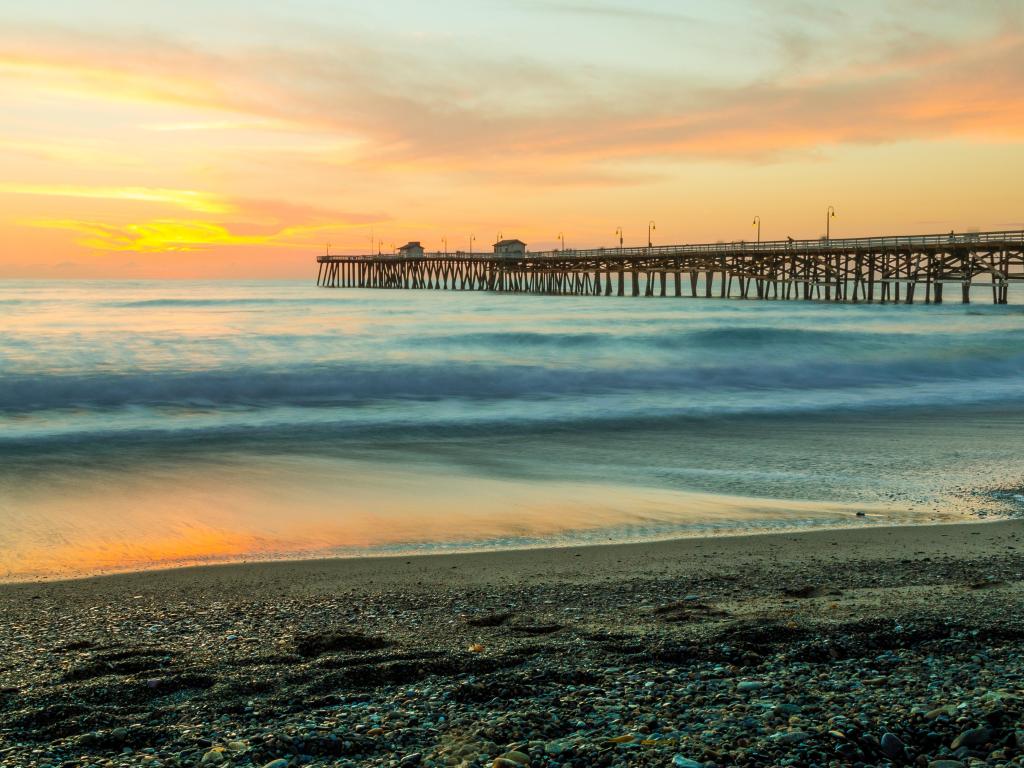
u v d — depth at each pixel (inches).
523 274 4429.1
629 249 3671.3
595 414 908.6
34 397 959.0
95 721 215.0
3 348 1381.6
